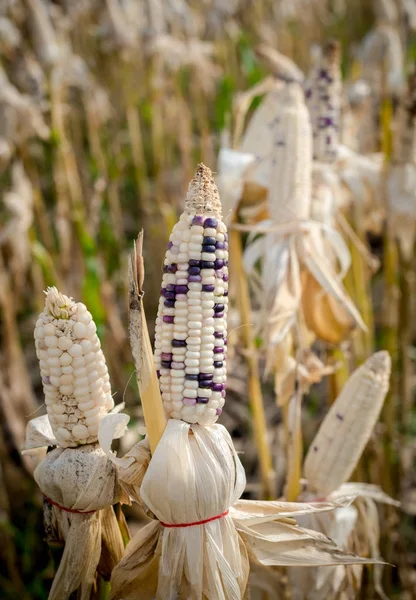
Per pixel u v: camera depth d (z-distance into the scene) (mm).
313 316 943
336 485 808
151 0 1942
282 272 889
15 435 1436
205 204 632
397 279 1244
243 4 2730
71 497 652
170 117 2232
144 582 675
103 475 652
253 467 1462
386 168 1112
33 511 1351
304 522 810
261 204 1001
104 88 2455
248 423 1504
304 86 1026
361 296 1166
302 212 895
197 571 648
